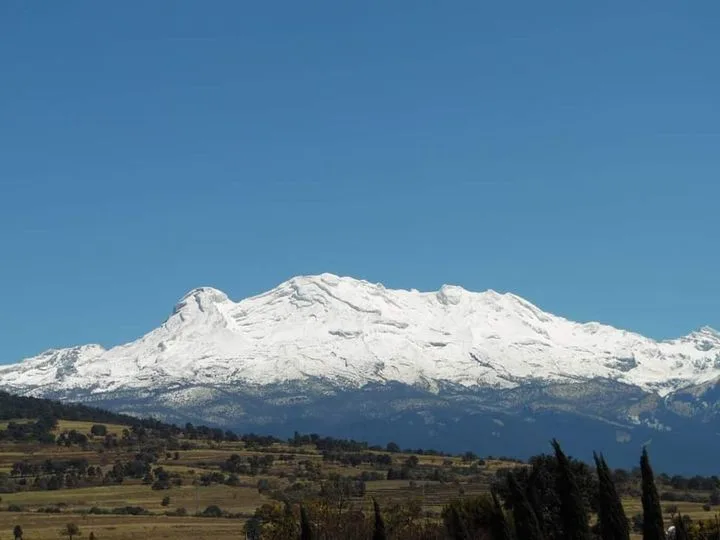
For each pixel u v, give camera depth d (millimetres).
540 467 174125
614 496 130750
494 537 138000
